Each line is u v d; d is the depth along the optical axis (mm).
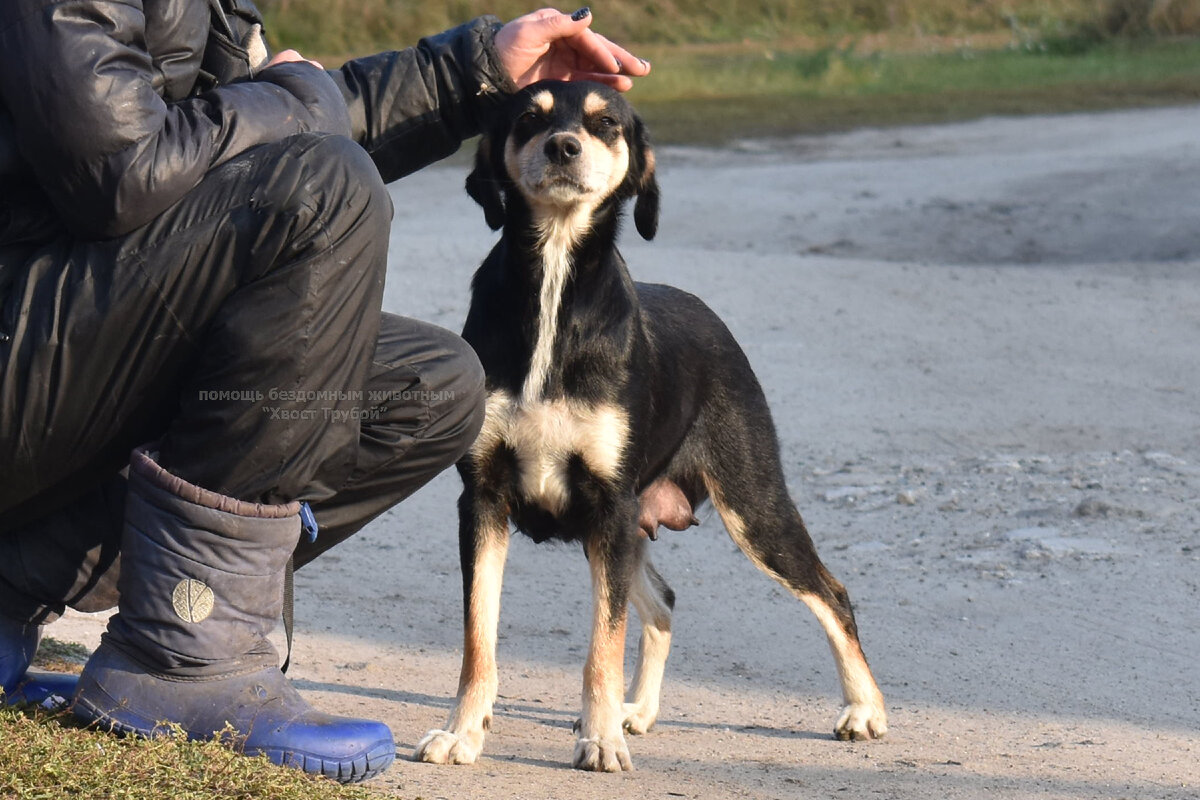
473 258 17250
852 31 47562
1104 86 34844
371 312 4246
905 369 13352
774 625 7961
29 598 4590
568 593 8578
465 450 5016
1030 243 18828
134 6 4020
